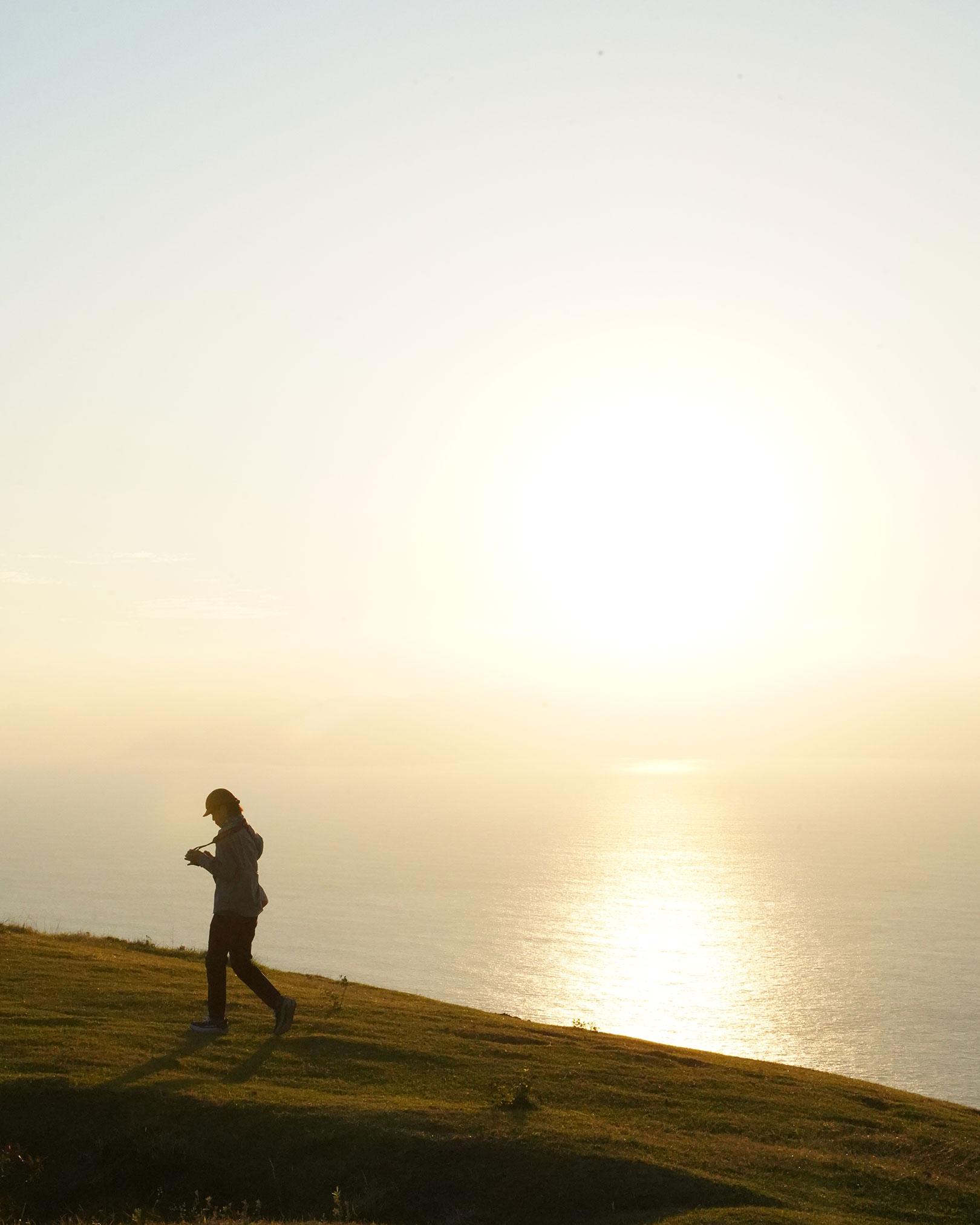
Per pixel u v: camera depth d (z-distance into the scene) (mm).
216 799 16469
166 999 18844
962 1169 13602
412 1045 17062
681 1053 20625
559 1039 19703
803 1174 12906
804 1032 145500
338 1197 11789
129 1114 13305
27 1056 14781
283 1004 16469
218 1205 12156
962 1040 140500
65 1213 12055
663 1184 12148
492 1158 12547
